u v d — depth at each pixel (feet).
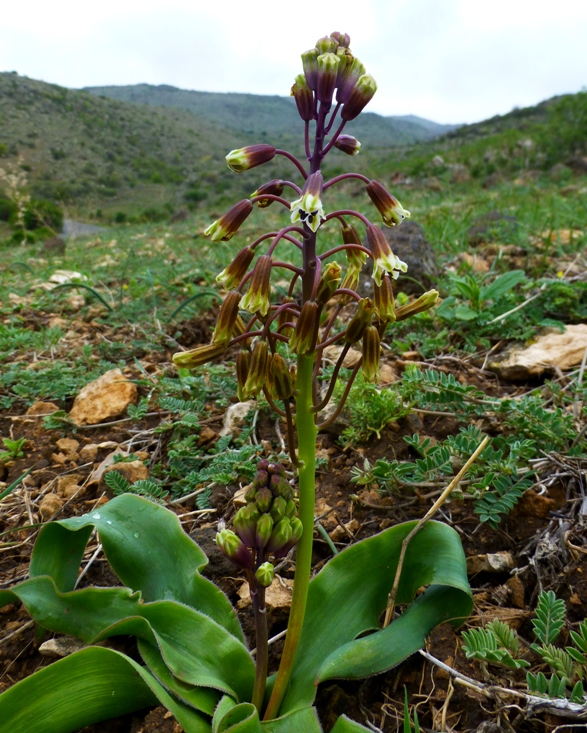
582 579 0.66
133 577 0.64
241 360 0.48
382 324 0.49
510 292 1.42
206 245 2.69
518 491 0.75
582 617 0.63
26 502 0.91
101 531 0.64
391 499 0.82
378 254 0.46
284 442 0.98
